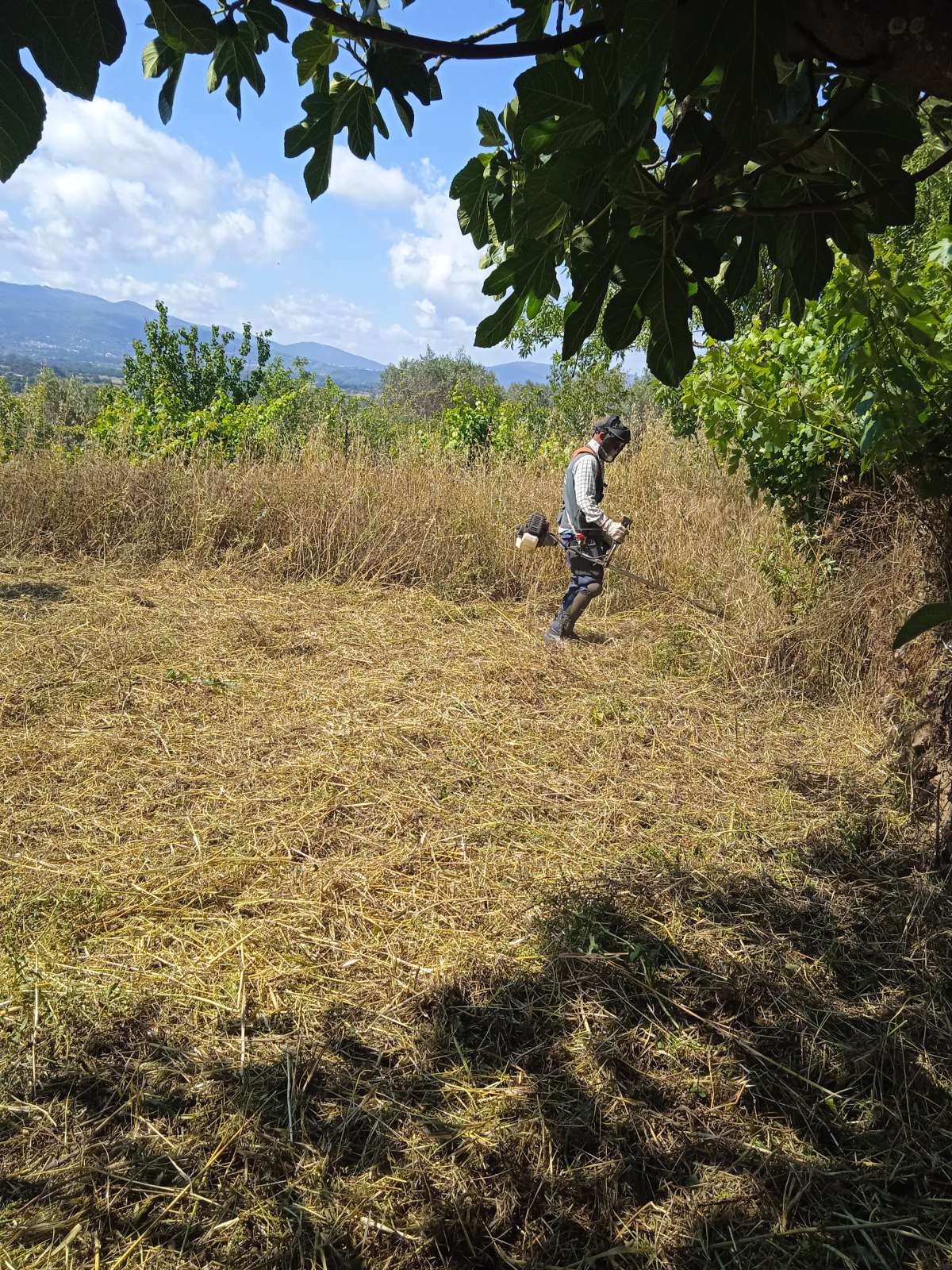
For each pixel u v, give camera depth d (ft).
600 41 3.62
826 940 10.18
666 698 17.83
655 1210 6.86
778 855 12.01
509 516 27.25
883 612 17.13
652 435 34.45
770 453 17.71
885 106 3.77
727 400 17.30
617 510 28.81
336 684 17.80
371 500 27.50
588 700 17.67
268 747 14.83
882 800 13.50
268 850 11.71
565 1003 8.92
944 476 12.91
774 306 5.14
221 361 47.96
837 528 18.60
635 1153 7.34
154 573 25.68
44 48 2.96
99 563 26.22
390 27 5.17
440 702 17.13
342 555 25.99
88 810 12.50
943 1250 6.55
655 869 11.49
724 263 5.32
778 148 3.99
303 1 3.52
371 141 5.42
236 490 27.81
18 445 31.35
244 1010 8.75
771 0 2.93
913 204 4.03
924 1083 8.13
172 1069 7.91
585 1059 8.23
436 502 27.73
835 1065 8.25
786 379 17.04
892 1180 7.18
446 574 25.94
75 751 14.19
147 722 15.51
